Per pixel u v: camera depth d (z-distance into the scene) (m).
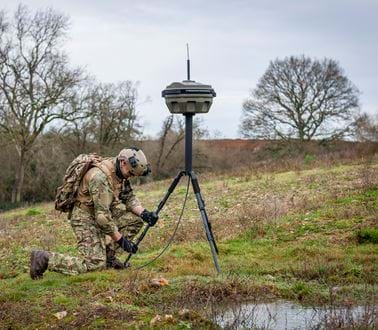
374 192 12.72
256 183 18.77
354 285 6.75
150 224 7.45
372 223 9.73
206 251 8.79
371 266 7.48
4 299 6.34
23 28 39.78
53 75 40.31
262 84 45.31
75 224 7.36
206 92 7.00
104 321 5.48
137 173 7.29
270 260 8.25
